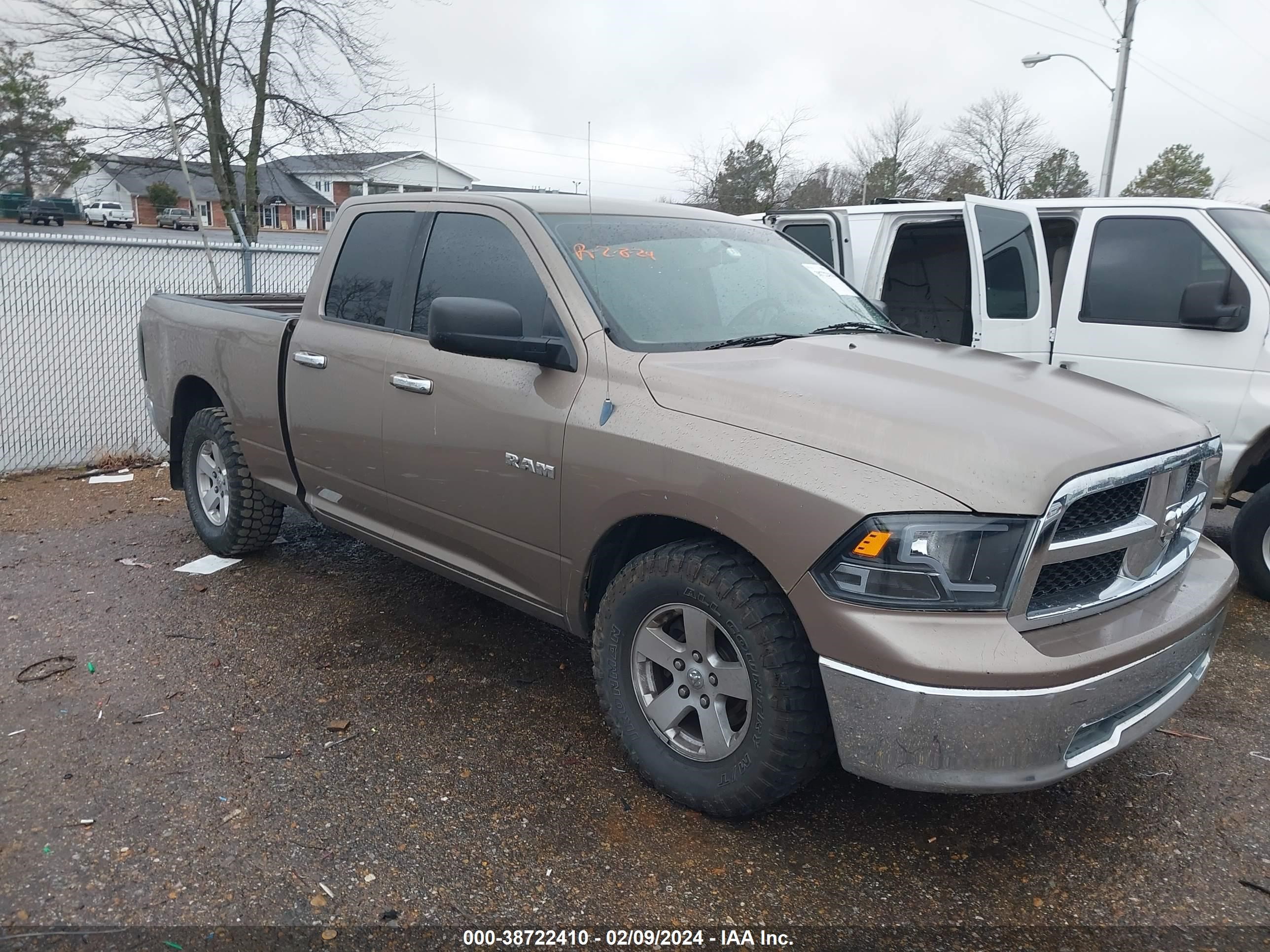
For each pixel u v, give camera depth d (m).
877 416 2.59
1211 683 4.00
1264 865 2.79
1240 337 4.88
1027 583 2.38
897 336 3.77
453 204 3.89
